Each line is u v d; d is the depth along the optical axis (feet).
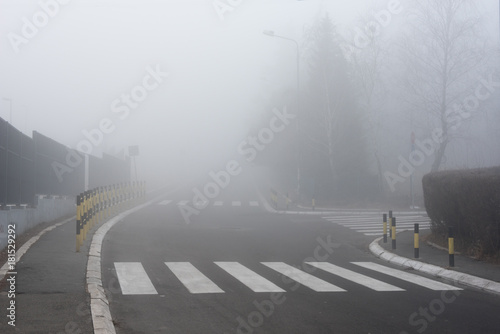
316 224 79.00
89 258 42.65
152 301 30.42
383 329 25.43
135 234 62.34
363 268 44.14
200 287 34.58
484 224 44.11
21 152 55.42
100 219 72.13
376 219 86.99
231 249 53.16
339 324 26.20
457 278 38.68
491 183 42.42
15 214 49.52
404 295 33.27
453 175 49.14
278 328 25.38
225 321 26.48
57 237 53.31
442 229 53.57
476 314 28.66
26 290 30.86
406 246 54.03
